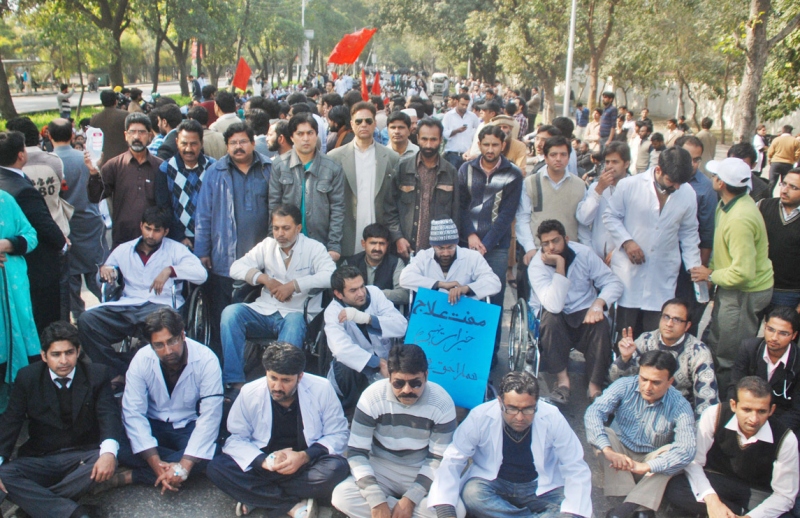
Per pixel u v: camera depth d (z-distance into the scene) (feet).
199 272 17.80
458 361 16.20
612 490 14.15
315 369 18.02
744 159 22.58
